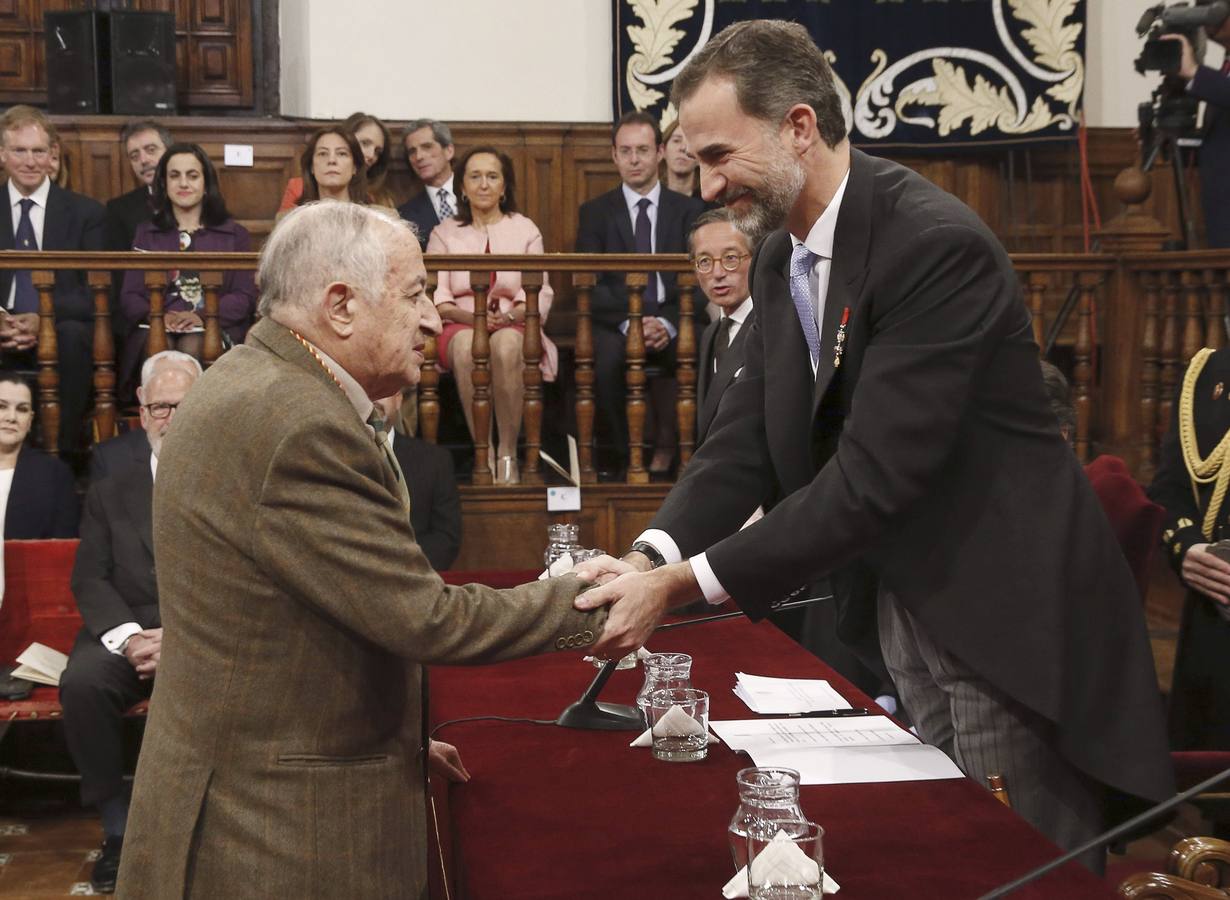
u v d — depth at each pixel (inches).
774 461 90.0
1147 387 219.3
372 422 74.3
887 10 280.8
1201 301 214.8
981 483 80.7
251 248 250.5
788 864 59.8
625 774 79.9
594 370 223.0
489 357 209.2
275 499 65.0
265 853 66.1
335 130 231.9
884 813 72.2
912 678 93.5
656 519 92.0
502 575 139.8
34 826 172.2
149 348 202.8
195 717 67.2
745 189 80.6
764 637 116.0
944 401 77.2
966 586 80.2
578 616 74.4
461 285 226.2
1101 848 80.7
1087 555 81.4
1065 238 289.6
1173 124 219.9
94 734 157.2
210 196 227.0
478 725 91.0
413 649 66.8
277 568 65.2
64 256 199.2
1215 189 219.3
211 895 66.2
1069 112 282.2
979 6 281.3
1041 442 81.9
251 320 220.2
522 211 280.4
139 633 159.5
